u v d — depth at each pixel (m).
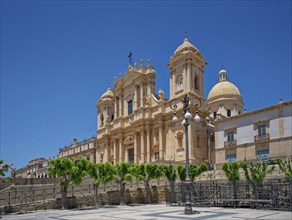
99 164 38.94
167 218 22.06
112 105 82.25
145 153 63.22
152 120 63.56
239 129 52.59
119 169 41.03
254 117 50.94
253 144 50.06
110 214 26.97
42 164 102.81
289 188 26.80
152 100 64.88
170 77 62.00
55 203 35.38
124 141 69.81
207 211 26.66
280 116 47.59
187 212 24.55
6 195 34.19
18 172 119.75
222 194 33.97
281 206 27.11
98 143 79.12
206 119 63.41
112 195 41.50
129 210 30.98
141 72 67.69
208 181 40.41
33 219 24.33
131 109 70.25
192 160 54.06
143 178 42.03
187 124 25.45
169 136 59.38
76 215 26.92
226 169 37.94
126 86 72.06
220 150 54.62
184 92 58.12
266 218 20.73
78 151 88.62
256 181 30.47
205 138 59.75
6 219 24.58
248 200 28.47
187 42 61.78
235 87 77.62
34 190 35.97
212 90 78.69
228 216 22.39
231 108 74.31
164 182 45.97
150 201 43.34
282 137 46.78
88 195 38.62
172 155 57.69
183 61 59.69
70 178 35.50
